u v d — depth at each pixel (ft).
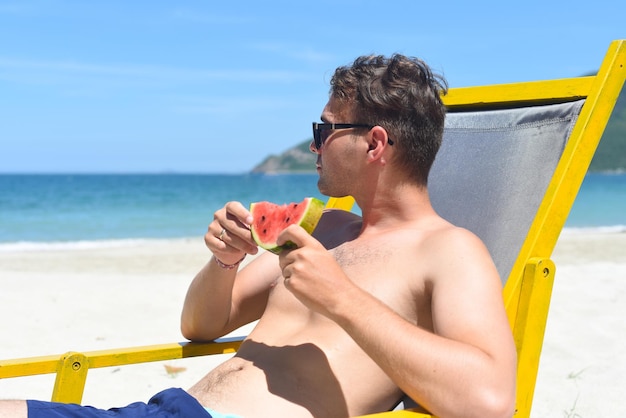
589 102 7.29
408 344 5.22
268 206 6.74
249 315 7.78
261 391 6.05
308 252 5.53
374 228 6.78
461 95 8.86
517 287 6.63
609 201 145.18
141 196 173.47
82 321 19.66
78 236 73.10
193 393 6.43
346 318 5.39
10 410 5.25
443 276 5.82
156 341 17.56
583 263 31.30
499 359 5.23
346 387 5.97
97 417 5.41
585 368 15.15
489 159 8.04
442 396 5.10
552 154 7.42
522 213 7.30
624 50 7.39
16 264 33.06
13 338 17.69
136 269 30.78
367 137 6.53
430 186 8.48
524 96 8.13
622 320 19.38
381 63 6.63
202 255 37.40
